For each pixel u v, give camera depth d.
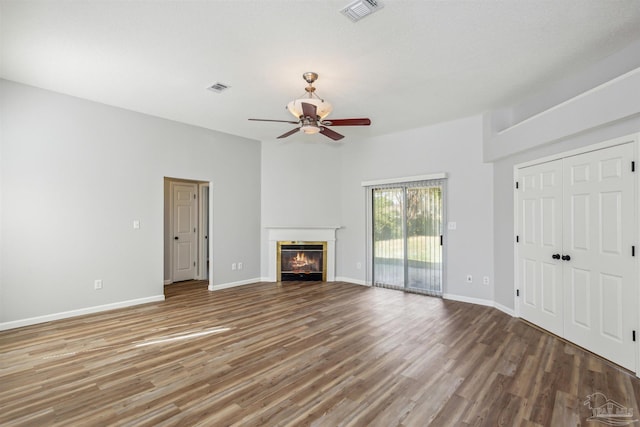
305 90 3.66
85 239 4.22
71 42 2.81
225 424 1.99
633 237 2.66
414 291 5.46
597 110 2.84
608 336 2.87
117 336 3.46
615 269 2.81
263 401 2.24
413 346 3.19
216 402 2.23
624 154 2.73
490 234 4.62
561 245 3.39
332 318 4.07
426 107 4.39
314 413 2.10
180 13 2.40
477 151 4.75
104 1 2.25
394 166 5.66
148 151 4.81
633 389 2.40
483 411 2.13
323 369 2.71
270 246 6.43
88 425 1.99
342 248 6.44
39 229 3.86
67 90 3.91
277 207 6.43
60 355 2.99
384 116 4.76
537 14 2.41
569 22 2.51
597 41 2.79
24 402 2.23
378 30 2.61
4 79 3.61
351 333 3.54
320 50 2.93
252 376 2.60
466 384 2.47
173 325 3.82
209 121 5.15
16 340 3.34
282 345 3.22
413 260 5.49
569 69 3.31
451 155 5.00
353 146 6.27
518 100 4.12
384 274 5.86
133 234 4.66
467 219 4.85
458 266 4.94
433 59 3.09
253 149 6.34
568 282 3.30
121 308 4.52
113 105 4.43
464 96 4.00
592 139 3.02
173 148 5.11
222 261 5.81
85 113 4.20
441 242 5.15
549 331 3.55
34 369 2.71
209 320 4.00
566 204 3.33
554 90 3.70
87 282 4.23
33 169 3.82
